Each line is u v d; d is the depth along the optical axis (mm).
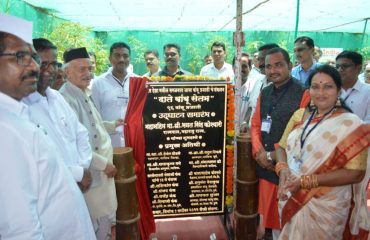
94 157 2271
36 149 1276
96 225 2615
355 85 3191
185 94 2584
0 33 1228
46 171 1318
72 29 7316
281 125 2473
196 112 2617
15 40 1253
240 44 2529
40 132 1380
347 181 1846
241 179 2641
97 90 3496
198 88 2586
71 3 6238
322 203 1957
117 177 2424
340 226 1992
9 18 1266
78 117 2322
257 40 10359
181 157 2666
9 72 1241
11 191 1138
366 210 2047
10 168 1146
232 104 2635
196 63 10453
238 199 2689
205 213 2785
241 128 3027
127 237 2516
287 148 2139
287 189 1936
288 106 2451
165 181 2688
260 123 2637
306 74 3748
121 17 7922
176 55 4555
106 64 8906
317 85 1912
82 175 1951
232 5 6438
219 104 2627
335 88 1898
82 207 1589
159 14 7539
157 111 2580
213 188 2750
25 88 1300
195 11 7066
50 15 7332
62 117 2006
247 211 2676
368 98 3152
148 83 2537
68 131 2031
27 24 1341
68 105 2164
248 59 4184
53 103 2000
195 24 9156
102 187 2355
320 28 9773
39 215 1307
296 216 2045
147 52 5309
